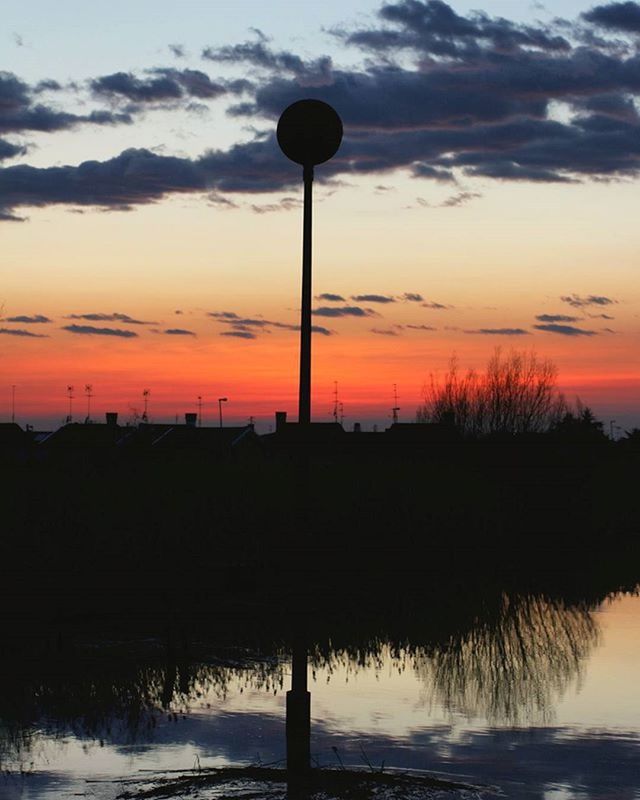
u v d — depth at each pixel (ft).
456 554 131.03
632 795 36.42
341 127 40.68
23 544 78.28
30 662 62.59
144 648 67.46
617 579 115.75
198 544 93.35
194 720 48.49
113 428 214.28
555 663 64.90
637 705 52.44
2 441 156.46
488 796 35.94
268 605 87.35
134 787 36.27
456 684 57.98
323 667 63.36
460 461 169.27
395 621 83.35
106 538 83.30
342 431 268.00
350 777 36.78
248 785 35.60
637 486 190.29
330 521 118.73
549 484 167.32
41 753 42.24
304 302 40.45
